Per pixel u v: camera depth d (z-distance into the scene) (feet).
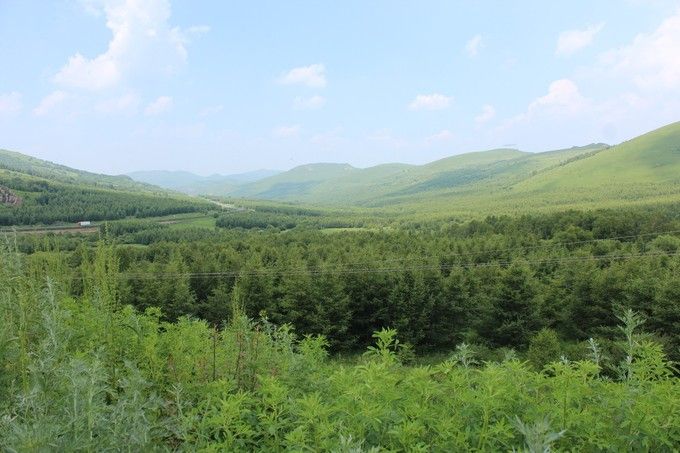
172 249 211.82
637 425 12.46
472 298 150.82
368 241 272.31
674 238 198.80
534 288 136.77
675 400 12.46
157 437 12.04
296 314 146.92
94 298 21.39
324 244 262.67
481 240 238.27
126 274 141.90
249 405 14.88
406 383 14.37
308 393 16.19
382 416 12.25
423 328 152.25
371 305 158.20
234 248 240.32
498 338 136.56
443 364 15.28
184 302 150.51
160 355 17.87
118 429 9.75
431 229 435.53
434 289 152.35
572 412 13.12
